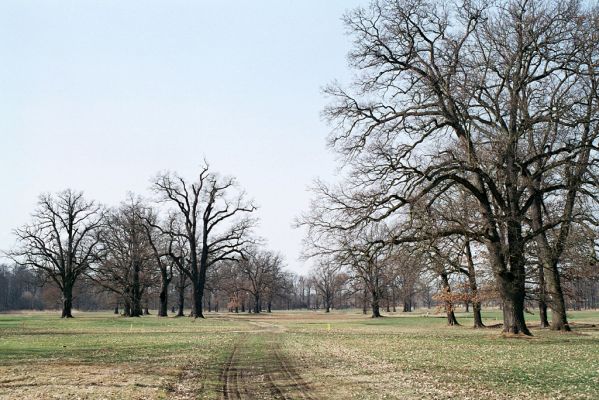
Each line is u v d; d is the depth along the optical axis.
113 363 22.89
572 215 34.19
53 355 26.11
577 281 41.22
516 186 33.16
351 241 33.81
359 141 34.44
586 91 32.06
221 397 15.35
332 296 151.25
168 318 77.94
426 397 14.80
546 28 31.50
